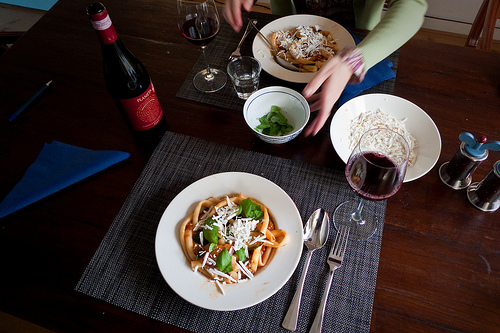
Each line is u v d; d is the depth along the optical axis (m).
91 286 0.68
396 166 0.61
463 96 0.94
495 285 0.66
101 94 0.99
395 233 0.73
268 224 0.72
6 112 0.96
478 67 1.00
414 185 0.79
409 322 0.63
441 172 0.81
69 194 0.81
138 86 0.77
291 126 0.89
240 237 0.67
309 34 1.04
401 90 0.96
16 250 0.74
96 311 0.66
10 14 2.68
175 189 0.82
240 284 0.64
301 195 0.80
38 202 0.80
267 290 0.63
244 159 0.86
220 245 0.68
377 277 0.68
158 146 0.88
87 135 0.91
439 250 0.71
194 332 0.63
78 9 1.21
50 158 0.86
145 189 0.81
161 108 0.94
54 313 0.66
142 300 0.67
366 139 0.80
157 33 1.12
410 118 0.86
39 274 0.70
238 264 0.66
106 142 0.90
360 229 0.74
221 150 0.87
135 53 1.07
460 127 0.88
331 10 1.28
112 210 0.79
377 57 0.91
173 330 0.64
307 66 0.99
